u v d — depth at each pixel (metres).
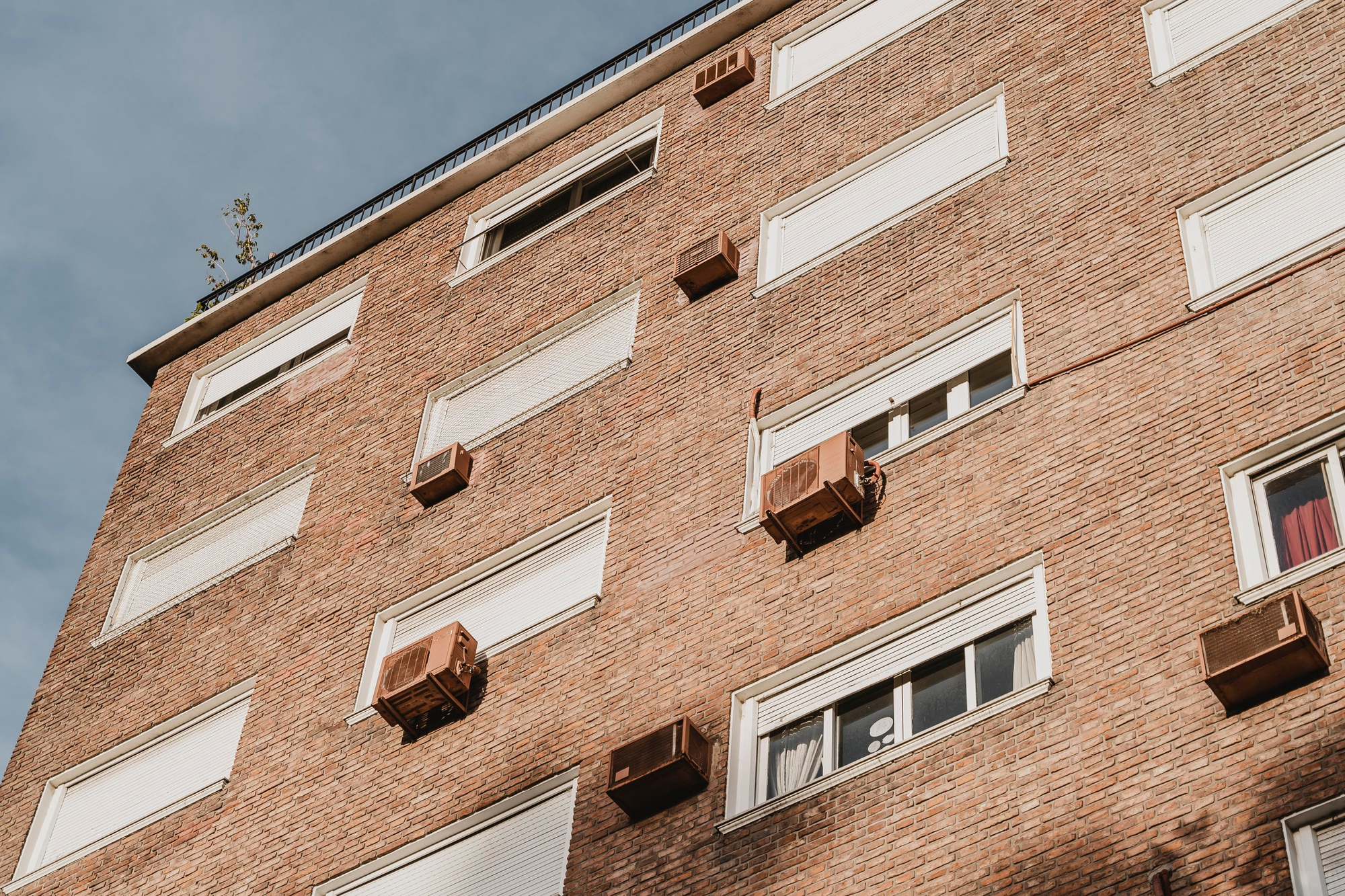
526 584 20.89
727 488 19.70
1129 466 16.59
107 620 25.53
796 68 25.77
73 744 23.66
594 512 20.86
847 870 15.11
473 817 18.52
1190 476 16.09
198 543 25.84
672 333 22.41
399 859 18.78
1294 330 16.69
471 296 26.00
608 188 26.44
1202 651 14.34
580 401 22.52
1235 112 19.56
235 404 27.81
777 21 26.59
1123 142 20.17
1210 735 14.05
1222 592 15.00
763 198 23.53
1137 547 15.84
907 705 16.41
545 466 21.98
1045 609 15.99
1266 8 20.81
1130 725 14.52
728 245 22.62
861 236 21.64
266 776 20.81
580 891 16.80
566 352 23.78
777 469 18.59
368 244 28.91
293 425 26.33
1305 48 19.70
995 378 18.80
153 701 23.33
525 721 18.98
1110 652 15.16
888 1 25.53
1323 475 15.58
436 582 21.64
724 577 18.69
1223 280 18.03
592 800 17.61
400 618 21.84
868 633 17.02
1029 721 15.11
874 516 18.05
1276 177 18.58
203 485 26.59
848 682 16.91
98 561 26.67
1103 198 19.66
